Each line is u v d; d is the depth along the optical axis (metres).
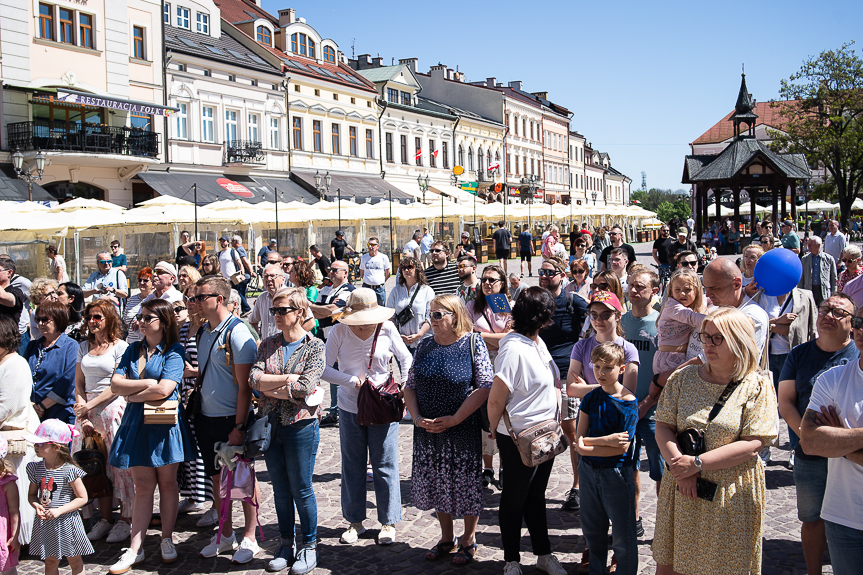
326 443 8.02
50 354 5.98
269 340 5.13
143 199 30.42
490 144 59.56
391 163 46.00
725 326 3.56
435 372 5.00
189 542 5.50
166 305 5.21
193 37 34.44
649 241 64.62
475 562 5.04
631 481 4.35
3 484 4.71
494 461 7.48
